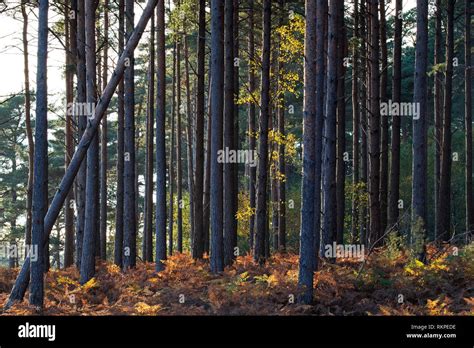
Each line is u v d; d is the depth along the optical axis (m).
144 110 54.78
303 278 16.06
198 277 20.03
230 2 23.17
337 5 21.23
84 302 17.22
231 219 23.31
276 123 33.25
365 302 15.98
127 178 25.06
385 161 27.34
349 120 52.22
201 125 25.17
